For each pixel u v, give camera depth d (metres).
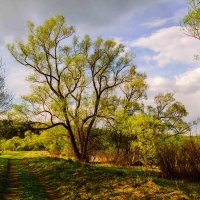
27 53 46.62
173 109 53.22
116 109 49.44
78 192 20.41
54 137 50.81
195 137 24.73
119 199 17.53
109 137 45.16
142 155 31.00
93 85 49.16
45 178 27.52
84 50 49.06
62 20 47.78
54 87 47.94
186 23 19.34
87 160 48.06
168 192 17.80
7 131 46.06
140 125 34.38
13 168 36.62
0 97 37.38
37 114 46.12
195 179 23.12
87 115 49.53
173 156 24.58
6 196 20.42
